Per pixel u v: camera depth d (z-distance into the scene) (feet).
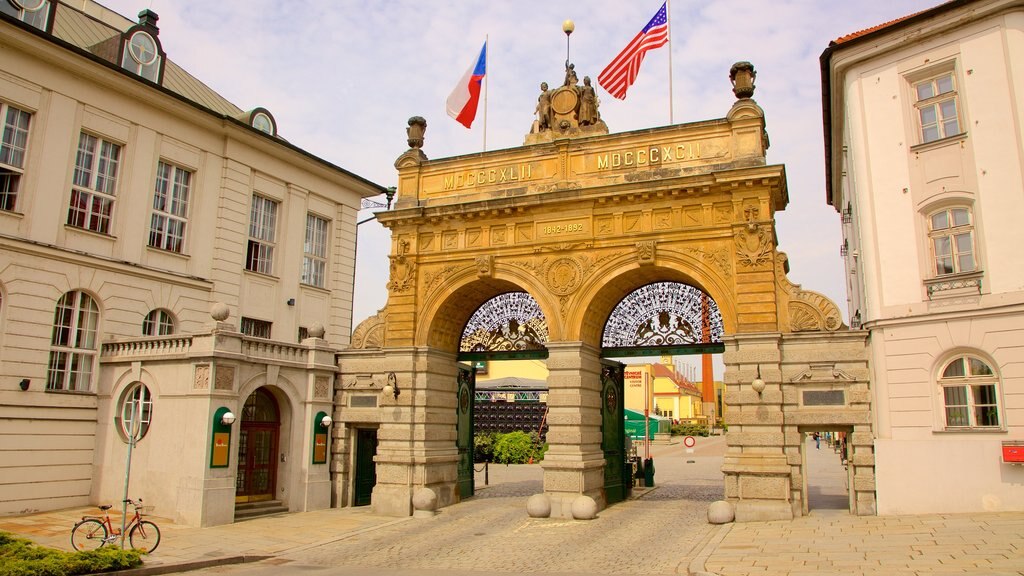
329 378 78.43
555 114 77.77
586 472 68.90
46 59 71.77
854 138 65.10
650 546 53.98
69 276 72.18
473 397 86.33
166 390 68.03
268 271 95.35
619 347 74.79
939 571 38.81
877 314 60.95
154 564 46.60
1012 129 56.24
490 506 76.64
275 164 96.32
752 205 65.62
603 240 70.59
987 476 54.08
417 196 79.82
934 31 60.70
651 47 73.41
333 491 77.71
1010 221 55.47
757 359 62.80
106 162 77.87
